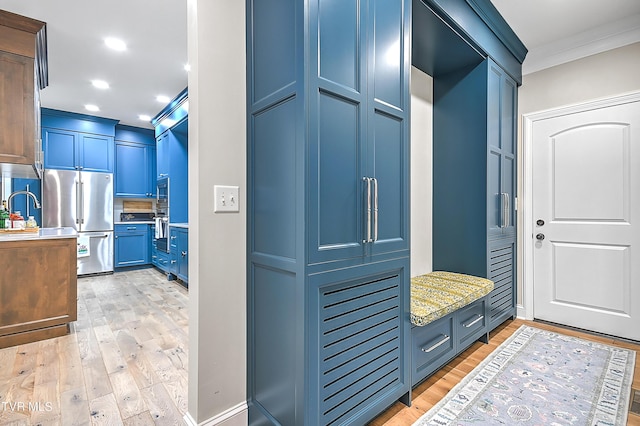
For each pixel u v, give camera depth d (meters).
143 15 2.46
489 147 2.54
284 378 1.31
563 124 2.81
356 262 1.40
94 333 2.64
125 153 5.51
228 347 1.45
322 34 1.26
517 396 1.75
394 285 1.61
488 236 2.54
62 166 4.73
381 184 1.54
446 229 2.75
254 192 1.48
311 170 1.21
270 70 1.37
